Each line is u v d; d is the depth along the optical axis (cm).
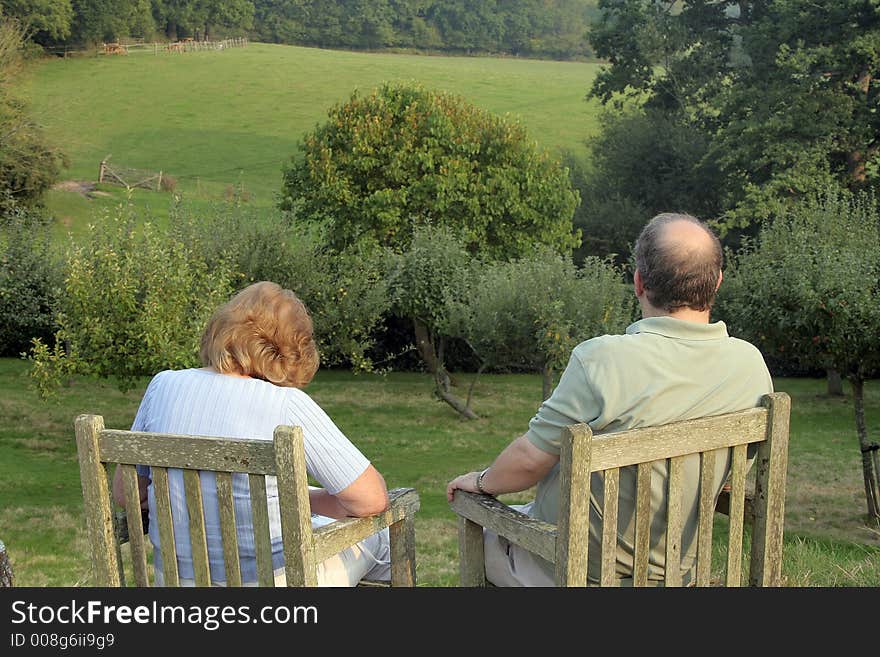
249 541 230
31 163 3741
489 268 1859
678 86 4088
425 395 2238
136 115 6775
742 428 227
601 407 218
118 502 252
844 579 417
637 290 238
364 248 2402
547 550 218
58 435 1586
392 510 248
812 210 1684
